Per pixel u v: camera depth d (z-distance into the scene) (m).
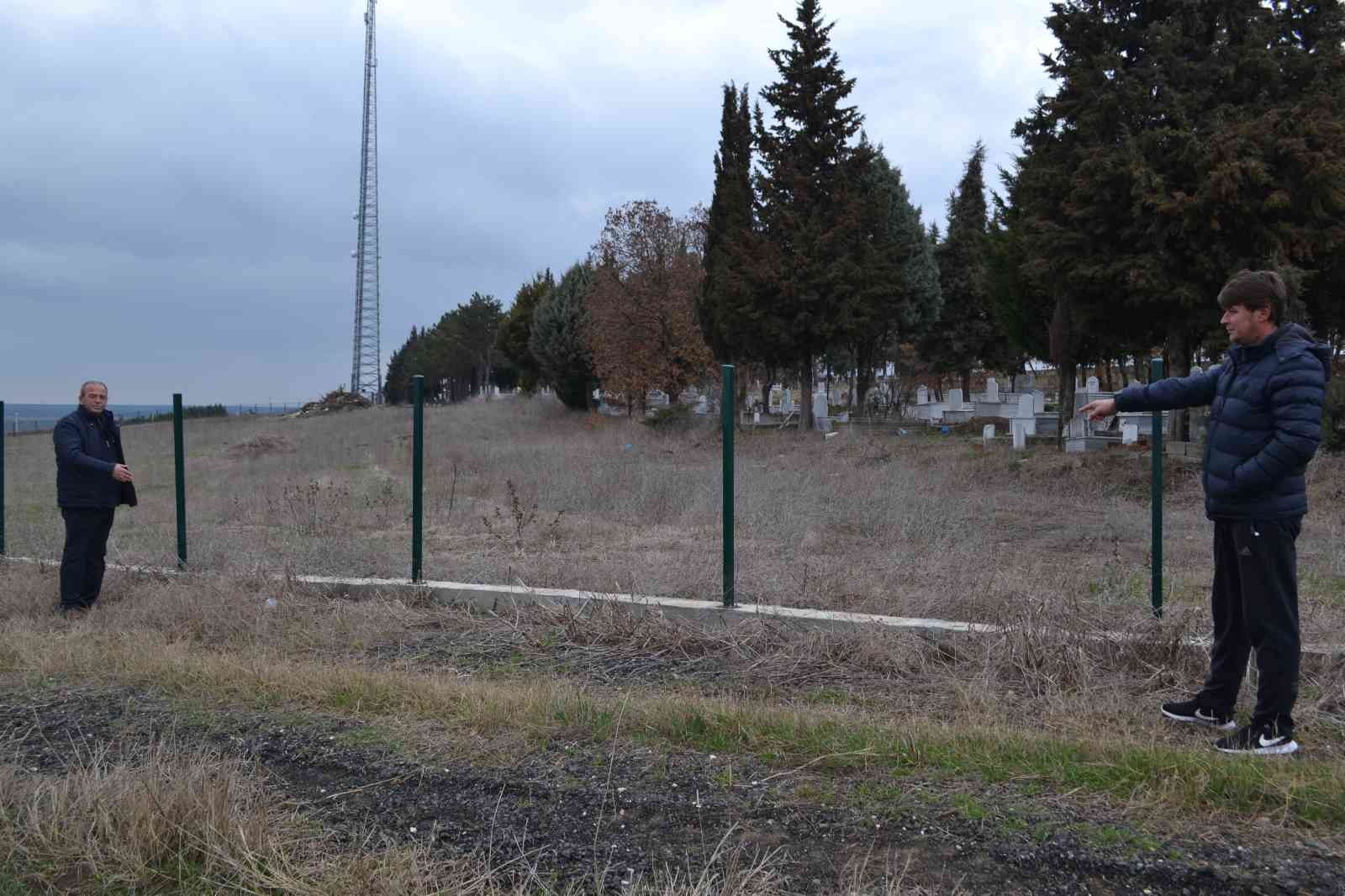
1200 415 19.06
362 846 3.28
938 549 8.91
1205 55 18.48
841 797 3.63
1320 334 21.69
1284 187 16.80
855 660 5.77
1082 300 20.06
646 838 3.36
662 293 34.19
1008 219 24.28
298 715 4.66
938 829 3.35
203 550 9.16
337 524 11.27
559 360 41.09
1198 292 17.91
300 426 36.84
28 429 43.09
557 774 3.90
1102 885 2.99
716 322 30.98
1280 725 4.12
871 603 6.80
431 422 36.19
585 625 6.53
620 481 14.15
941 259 39.72
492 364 78.56
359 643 6.41
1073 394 21.64
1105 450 20.28
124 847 3.29
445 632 6.72
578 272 41.66
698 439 26.12
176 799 3.45
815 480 14.27
